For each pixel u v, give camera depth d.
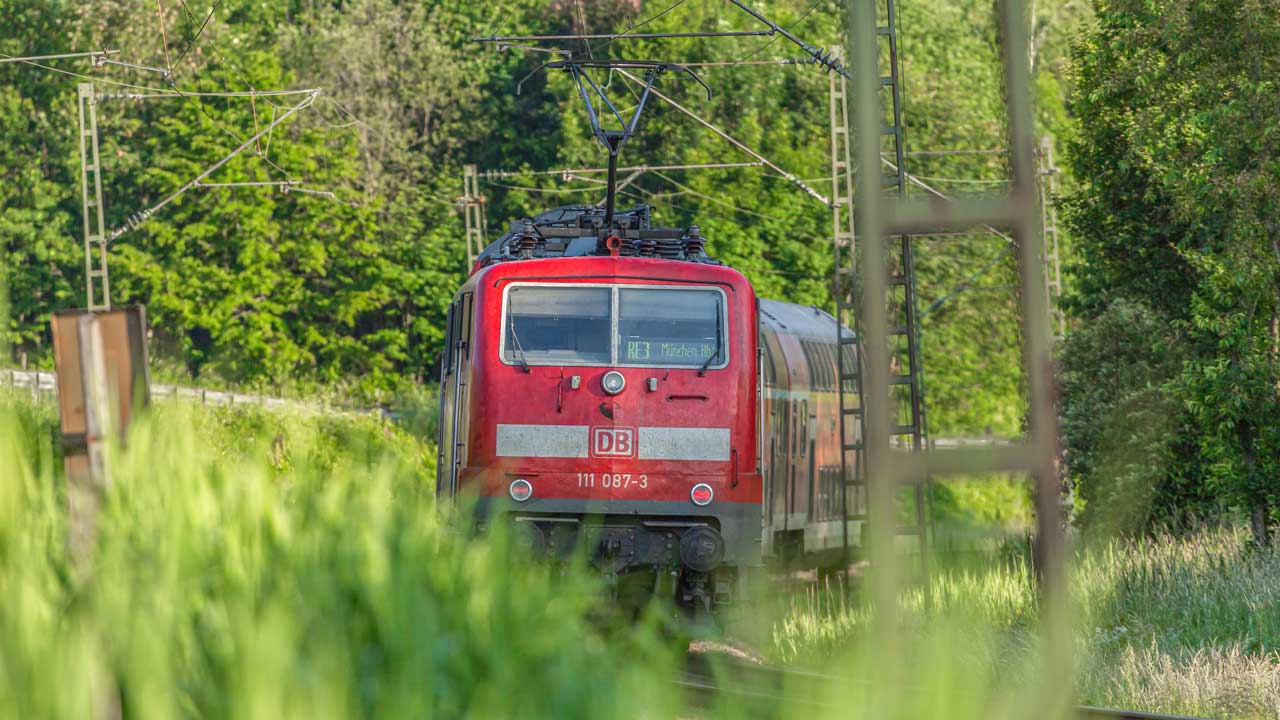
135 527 25.72
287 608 22.08
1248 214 60.84
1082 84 71.06
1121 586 52.56
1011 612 47.97
